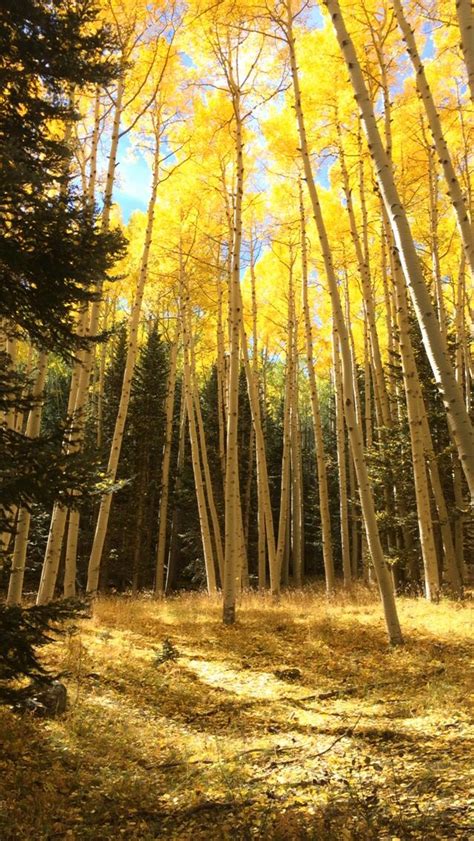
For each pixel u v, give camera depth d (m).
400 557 14.43
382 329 23.84
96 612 10.57
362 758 4.92
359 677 7.31
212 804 4.21
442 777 4.34
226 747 5.28
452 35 12.56
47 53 4.82
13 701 3.96
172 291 21.64
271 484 31.72
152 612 11.31
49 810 4.00
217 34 11.36
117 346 26.78
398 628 8.56
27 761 4.65
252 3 10.87
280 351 27.45
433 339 4.98
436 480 13.05
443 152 6.50
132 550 23.44
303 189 17.22
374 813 3.88
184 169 15.71
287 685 7.14
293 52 10.21
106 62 5.14
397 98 13.53
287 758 5.03
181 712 6.26
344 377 9.25
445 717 5.68
